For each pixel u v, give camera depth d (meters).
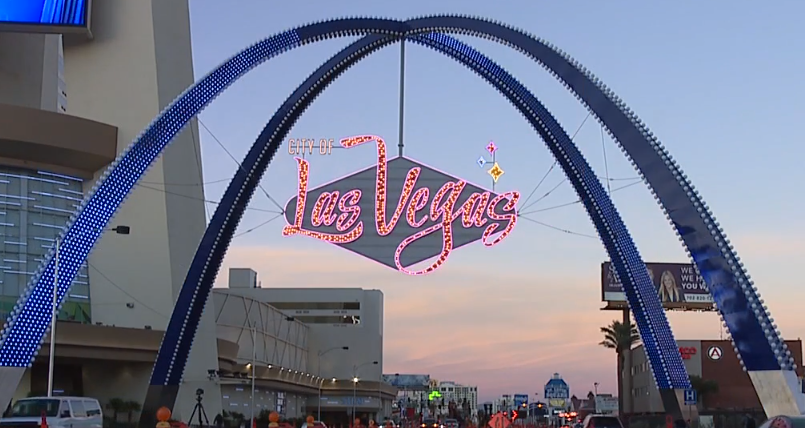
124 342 74.81
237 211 58.28
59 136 77.19
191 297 57.31
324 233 62.47
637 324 56.06
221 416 83.94
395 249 62.34
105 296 79.38
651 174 41.69
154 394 56.16
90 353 73.38
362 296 150.88
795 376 36.56
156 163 82.06
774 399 36.72
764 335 37.22
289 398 126.75
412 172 63.03
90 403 37.09
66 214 79.69
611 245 56.50
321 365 146.88
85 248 45.75
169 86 85.00
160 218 81.19
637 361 113.19
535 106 56.41
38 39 86.50
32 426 33.28
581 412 124.75
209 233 57.88
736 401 97.88
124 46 83.56
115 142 80.50
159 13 85.38
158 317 79.31
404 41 57.84
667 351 54.94
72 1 78.88
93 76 83.00
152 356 76.81
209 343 88.38
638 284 55.84
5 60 83.12
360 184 63.00
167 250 80.69
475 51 56.56
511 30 49.38
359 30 55.53
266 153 58.53
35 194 78.38
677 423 53.62
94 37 83.62
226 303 106.19
